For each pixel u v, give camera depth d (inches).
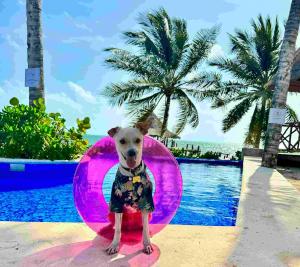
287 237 149.3
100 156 151.2
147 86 924.6
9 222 153.9
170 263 117.0
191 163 641.6
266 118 924.0
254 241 141.7
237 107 948.0
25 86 422.6
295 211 199.8
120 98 905.5
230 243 138.1
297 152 680.4
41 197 262.7
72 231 145.6
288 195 248.4
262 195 242.7
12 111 398.6
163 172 149.7
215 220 214.8
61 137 404.2
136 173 128.0
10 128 374.9
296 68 544.1
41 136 374.3
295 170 505.4
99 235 138.3
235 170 542.0
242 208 199.2
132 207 129.7
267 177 346.6
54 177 349.1
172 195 145.5
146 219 128.3
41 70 426.6
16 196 264.4
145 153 153.9
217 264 117.2
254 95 941.8
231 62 961.5
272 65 971.9
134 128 134.0
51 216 210.1
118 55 901.2
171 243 135.9
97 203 146.6
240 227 160.7
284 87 462.9
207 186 360.8
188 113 961.5
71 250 125.4
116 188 127.6
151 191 131.3
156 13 919.7
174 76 956.0
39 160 354.0
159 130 914.7
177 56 929.5
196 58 931.3
